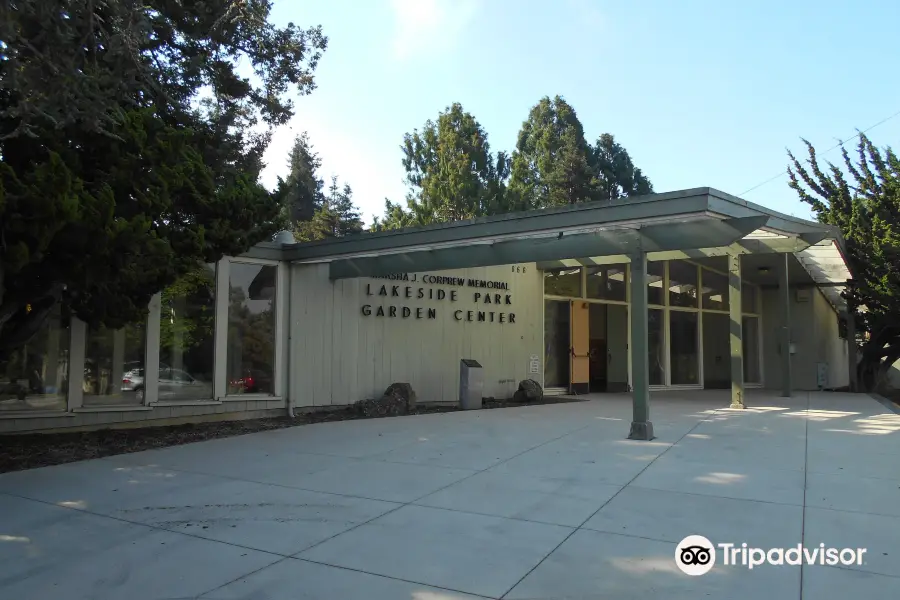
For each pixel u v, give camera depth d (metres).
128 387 10.34
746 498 5.98
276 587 4.09
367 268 12.34
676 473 7.00
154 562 4.56
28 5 6.59
